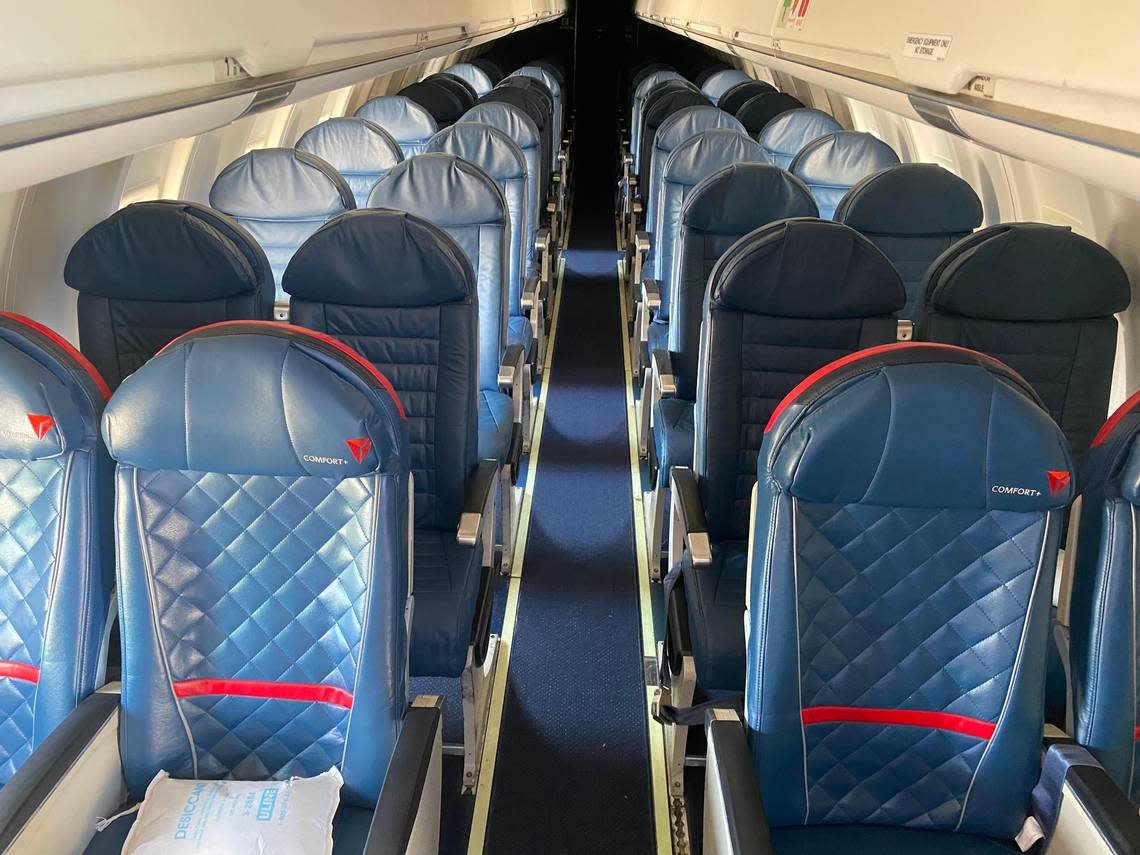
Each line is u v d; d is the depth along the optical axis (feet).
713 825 4.93
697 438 8.11
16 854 4.08
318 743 5.02
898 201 10.71
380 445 4.53
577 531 11.47
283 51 4.92
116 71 3.06
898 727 4.97
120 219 7.59
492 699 8.53
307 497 4.69
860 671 4.90
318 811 4.75
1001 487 4.48
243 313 8.04
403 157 13.10
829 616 4.83
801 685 4.84
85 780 4.63
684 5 18.63
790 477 4.51
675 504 8.04
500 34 19.21
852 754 5.03
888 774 5.07
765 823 4.24
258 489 4.69
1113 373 8.69
